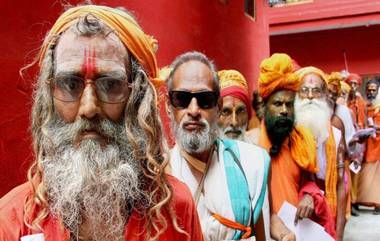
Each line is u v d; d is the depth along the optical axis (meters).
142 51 1.21
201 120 1.82
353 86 8.34
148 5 3.63
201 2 4.95
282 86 2.69
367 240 5.76
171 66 1.95
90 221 1.15
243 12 6.82
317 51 13.43
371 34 12.95
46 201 1.11
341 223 3.13
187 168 1.84
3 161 2.04
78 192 1.10
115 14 1.19
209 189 1.79
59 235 1.10
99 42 1.14
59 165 1.12
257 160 1.88
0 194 2.02
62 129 1.14
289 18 12.76
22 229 1.09
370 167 7.52
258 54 7.68
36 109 1.20
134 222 1.15
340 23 12.42
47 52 1.18
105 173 1.12
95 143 1.12
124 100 1.17
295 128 2.69
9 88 2.08
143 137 1.18
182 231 1.16
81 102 1.12
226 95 2.65
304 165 2.57
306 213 2.48
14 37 2.12
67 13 1.20
